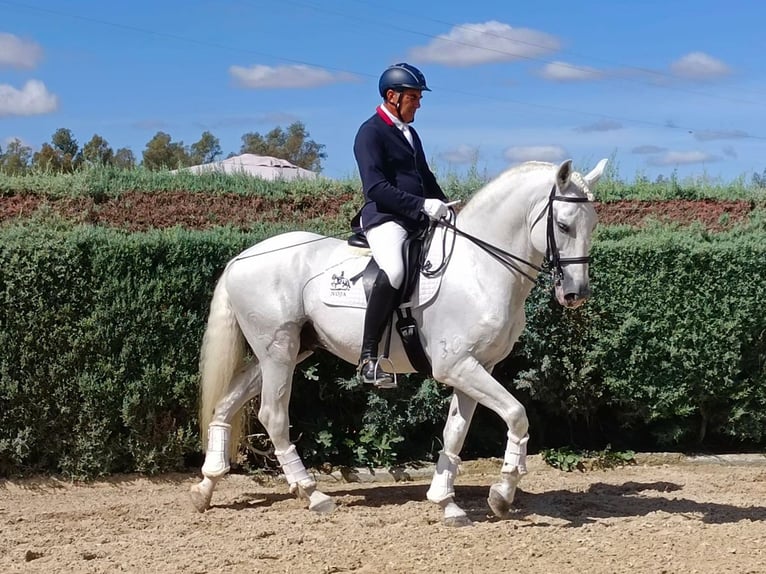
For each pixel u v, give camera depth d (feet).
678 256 26.21
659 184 37.17
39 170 34.27
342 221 30.32
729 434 27.86
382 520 19.65
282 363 20.61
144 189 32.91
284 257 20.76
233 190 33.68
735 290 26.40
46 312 23.41
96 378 23.82
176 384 24.26
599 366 26.50
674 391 26.66
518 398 27.58
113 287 23.68
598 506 21.48
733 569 15.78
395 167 19.75
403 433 26.27
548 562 16.31
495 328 18.70
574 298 18.07
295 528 19.03
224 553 17.07
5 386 23.40
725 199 35.55
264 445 25.08
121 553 17.33
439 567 16.08
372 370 19.10
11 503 22.48
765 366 26.94
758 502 21.95
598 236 29.60
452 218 19.80
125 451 24.43
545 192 18.49
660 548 17.02
